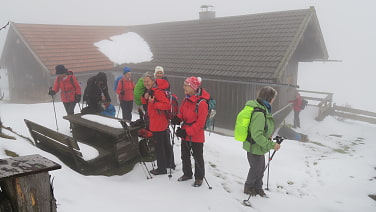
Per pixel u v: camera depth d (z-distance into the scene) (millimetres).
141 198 3619
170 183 4211
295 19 12953
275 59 11227
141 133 5133
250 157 4047
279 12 14203
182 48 15312
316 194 4656
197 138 3984
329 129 11844
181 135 3875
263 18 14516
